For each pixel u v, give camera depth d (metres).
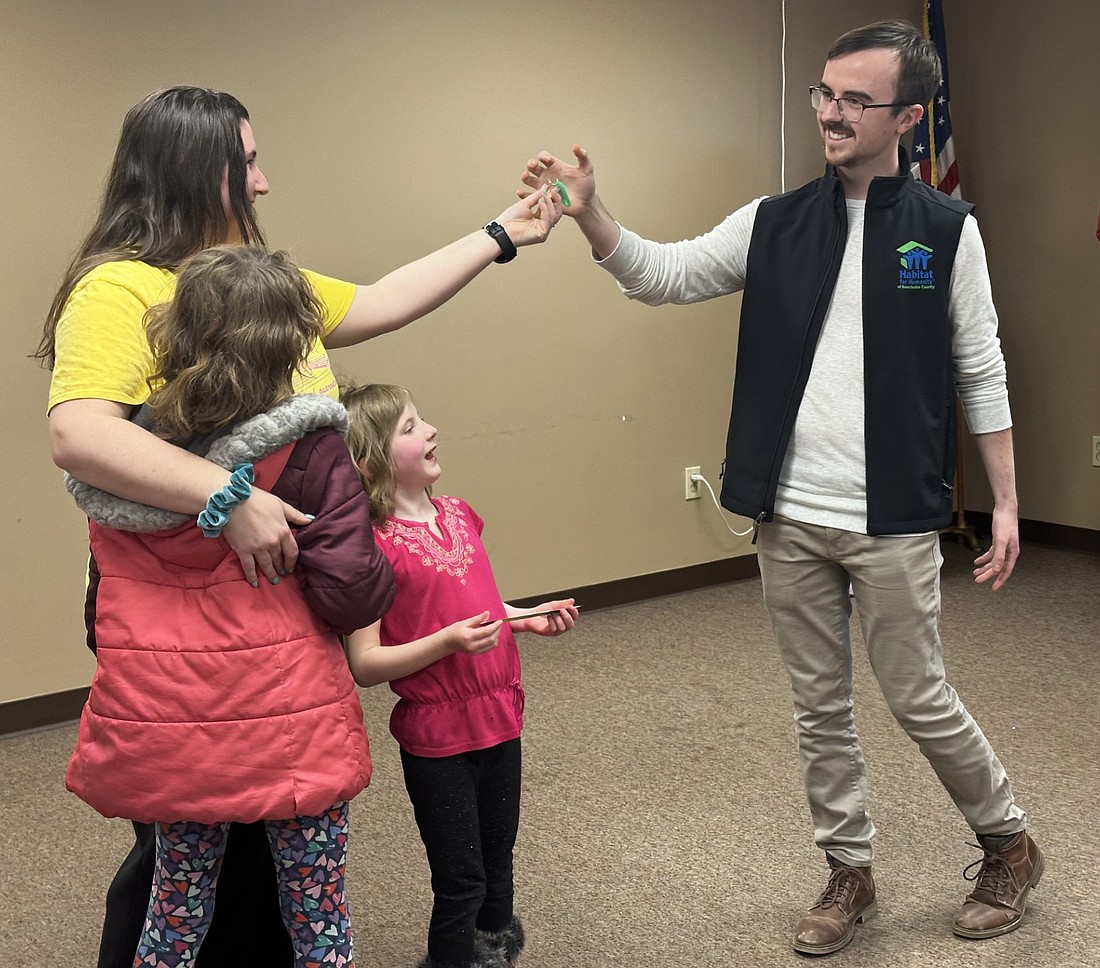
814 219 2.19
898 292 2.13
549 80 4.43
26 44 3.46
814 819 2.38
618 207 4.65
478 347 4.39
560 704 3.71
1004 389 2.23
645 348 4.81
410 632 1.94
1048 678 3.77
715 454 5.07
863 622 2.24
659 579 4.96
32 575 3.66
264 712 1.53
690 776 3.13
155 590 1.54
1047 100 5.23
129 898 1.82
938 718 2.23
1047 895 2.45
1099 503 5.29
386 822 2.93
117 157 1.66
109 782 1.55
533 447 4.57
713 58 4.81
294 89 3.90
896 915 2.41
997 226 5.51
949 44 5.47
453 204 4.28
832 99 2.09
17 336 3.55
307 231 3.98
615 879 2.59
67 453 1.48
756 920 2.41
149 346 1.54
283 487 1.55
